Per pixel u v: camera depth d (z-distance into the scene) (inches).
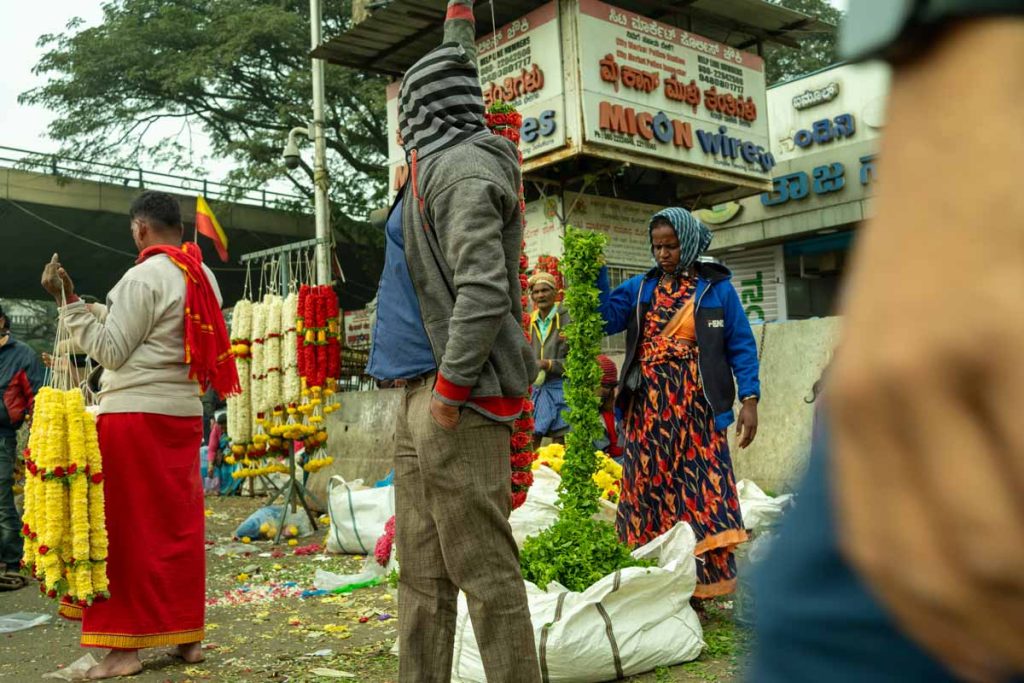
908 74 19.6
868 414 18.4
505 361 101.6
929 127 18.9
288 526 311.0
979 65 18.4
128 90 948.0
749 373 167.9
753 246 663.8
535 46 434.6
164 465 155.3
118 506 152.7
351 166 936.9
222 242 410.9
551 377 268.8
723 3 479.2
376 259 1019.9
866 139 583.2
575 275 169.0
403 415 108.5
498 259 97.3
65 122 948.0
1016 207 17.4
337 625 181.5
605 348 478.9
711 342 166.7
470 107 104.6
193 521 159.2
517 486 114.6
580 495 164.1
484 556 100.3
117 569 151.8
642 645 138.2
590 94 419.5
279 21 866.8
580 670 132.8
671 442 166.4
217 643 170.9
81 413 150.2
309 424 312.3
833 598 20.9
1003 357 16.8
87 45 911.7
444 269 101.4
